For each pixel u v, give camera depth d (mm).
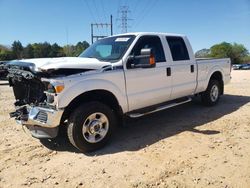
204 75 7320
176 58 6414
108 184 3729
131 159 4453
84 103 4734
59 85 4375
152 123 6402
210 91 7695
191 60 6812
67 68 4477
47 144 5223
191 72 6805
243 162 4199
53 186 3738
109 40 5980
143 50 5012
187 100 6781
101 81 4832
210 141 5090
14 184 3826
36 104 4773
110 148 4949
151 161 4348
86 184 3754
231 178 3754
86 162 4410
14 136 5730
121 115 5324
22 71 4742
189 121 6453
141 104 5605
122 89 5180
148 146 4977
